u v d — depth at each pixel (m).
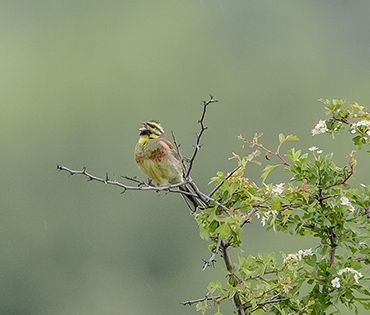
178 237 18.38
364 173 17.33
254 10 25.50
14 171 19.98
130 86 22.44
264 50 24.41
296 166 5.77
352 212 5.72
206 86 22.95
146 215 18.61
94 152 20.77
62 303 18.39
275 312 5.78
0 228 18.83
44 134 20.58
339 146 18.06
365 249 5.66
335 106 6.00
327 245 5.74
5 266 18.77
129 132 21.23
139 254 18.48
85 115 21.03
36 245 18.80
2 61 23.02
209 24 24.86
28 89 21.44
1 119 20.70
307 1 25.41
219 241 5.57
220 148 20.03
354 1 25.08
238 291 5.73
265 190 5.73
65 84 21.95
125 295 18.06
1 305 18.30
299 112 22.31
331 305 5.59
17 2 25.58
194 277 17.81
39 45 23.58
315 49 24.55
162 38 24.16
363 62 24.31
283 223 5.80
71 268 18.52
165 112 22.08
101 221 18.75
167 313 17.86
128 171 20.11
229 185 5.66
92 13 25.02
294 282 5.68
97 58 23.28
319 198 5.70
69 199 19.38
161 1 25.42
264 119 21.52
